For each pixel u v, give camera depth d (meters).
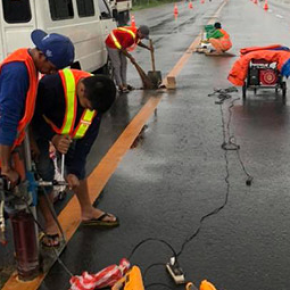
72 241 4.09
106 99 3.31
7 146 3.04
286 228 4.25
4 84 3.00
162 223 4.38
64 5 7.91
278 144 6.46
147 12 37.50
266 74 8.92
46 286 3.48
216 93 9.59
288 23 24.55
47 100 3.59
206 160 5.93
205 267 3.69
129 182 5.31
